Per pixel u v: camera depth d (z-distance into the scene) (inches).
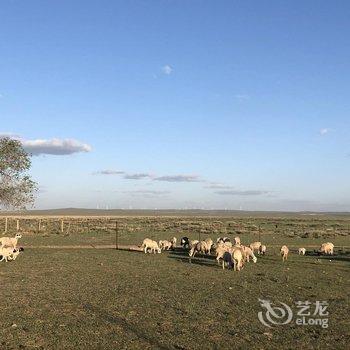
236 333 563.5
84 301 741.3
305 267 1242.6
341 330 586.2
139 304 720.3
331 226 3981.3
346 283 960.9
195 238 2316.7
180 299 762.2
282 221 5329.7
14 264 1234.6
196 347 506.0
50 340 526.9
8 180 1731.1
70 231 2687.0
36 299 756.6
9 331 561.3
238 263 1143.6
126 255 1504.7
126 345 510.3
